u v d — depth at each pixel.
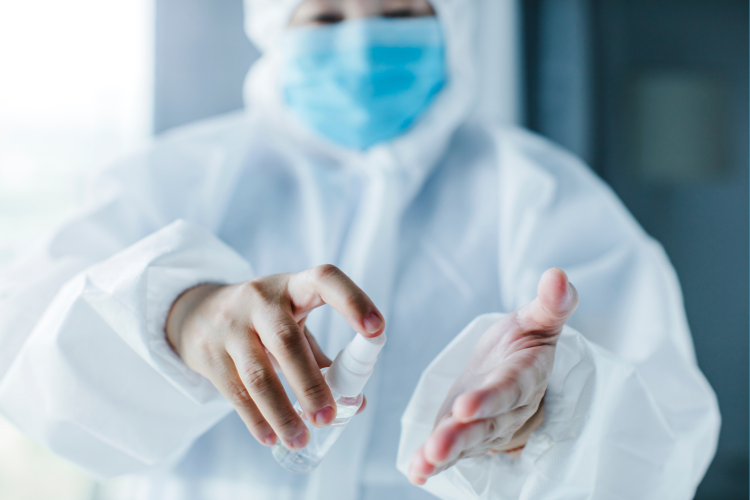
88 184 0.79
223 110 1.08
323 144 0.89
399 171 0.83
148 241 0.49
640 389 0.43
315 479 0.66
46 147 1.18
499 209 0.82
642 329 0.68
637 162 1.22
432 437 0.28
